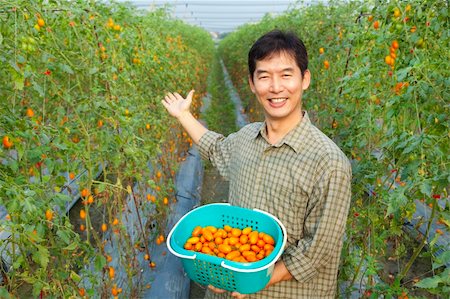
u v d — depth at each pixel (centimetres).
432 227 325
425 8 192
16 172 177
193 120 211
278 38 148
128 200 331
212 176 573
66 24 213
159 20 566
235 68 1232
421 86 181
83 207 417
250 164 170
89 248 213
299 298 164
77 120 223
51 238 193
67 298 180
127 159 252
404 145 187
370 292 238
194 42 1055
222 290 158
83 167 230
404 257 335
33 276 171
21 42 170
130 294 267
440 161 184
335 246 154
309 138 154
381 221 243
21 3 171
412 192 216
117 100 248
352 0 354
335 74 356
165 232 367
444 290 153
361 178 244
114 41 257
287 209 158
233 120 827
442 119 183
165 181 397
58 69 214
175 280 315
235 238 163
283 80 149
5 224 140
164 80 429
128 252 264
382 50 223
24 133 170
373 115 246
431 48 193
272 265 145
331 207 146
